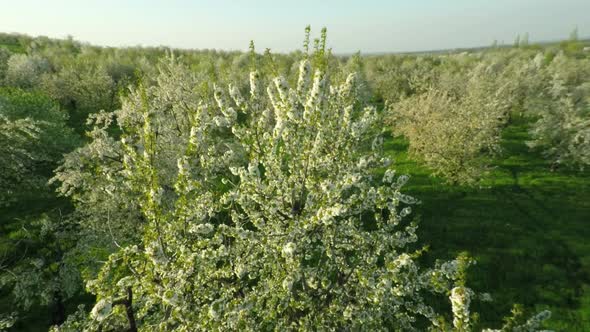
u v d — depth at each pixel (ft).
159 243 16.99
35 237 37.32
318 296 23.11
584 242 49.93
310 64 21.11
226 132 63.16
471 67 175.63
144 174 17.42
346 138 26.03
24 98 77.36
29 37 312.91
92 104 128.98
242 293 23.11
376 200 21.93
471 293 17.51
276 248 21.35
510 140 100.42
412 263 20.56
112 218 38.45
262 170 48.14
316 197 22.70
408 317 23.27
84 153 39.63
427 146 69.26
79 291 41.68
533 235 52.47
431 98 82.02
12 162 54.70
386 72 180.04
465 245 50.42
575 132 68.80
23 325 36.65
